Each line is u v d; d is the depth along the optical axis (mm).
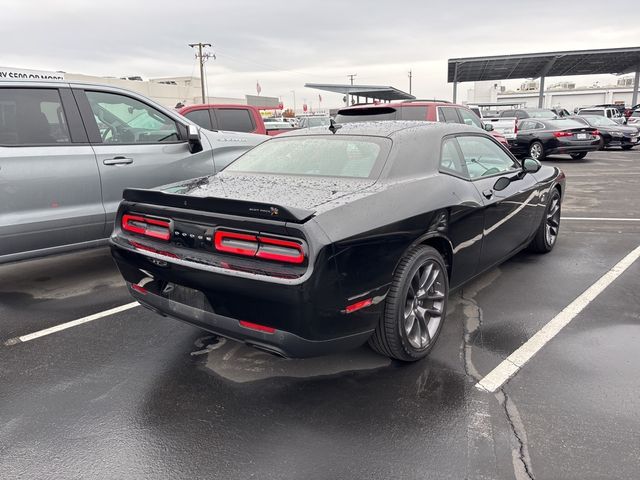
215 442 2484
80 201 4516
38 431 2588
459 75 39531
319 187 3068
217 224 2729
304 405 2779
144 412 2744
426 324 3229
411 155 3389
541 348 3352
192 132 5168
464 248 3604
